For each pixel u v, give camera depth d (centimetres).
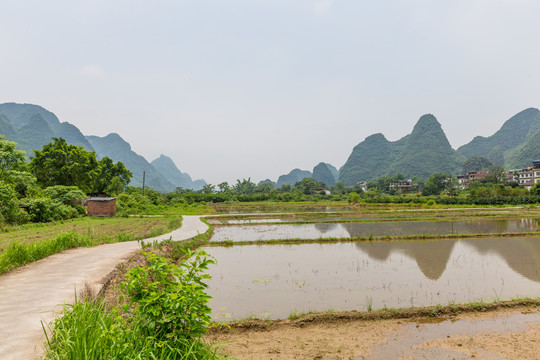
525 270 1109
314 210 4650
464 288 910
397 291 887
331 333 627
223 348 563
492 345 575
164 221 2836
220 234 2106
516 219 2781
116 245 1276
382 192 12600
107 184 5334
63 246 1138
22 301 566
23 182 3356
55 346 350
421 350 558
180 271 384
